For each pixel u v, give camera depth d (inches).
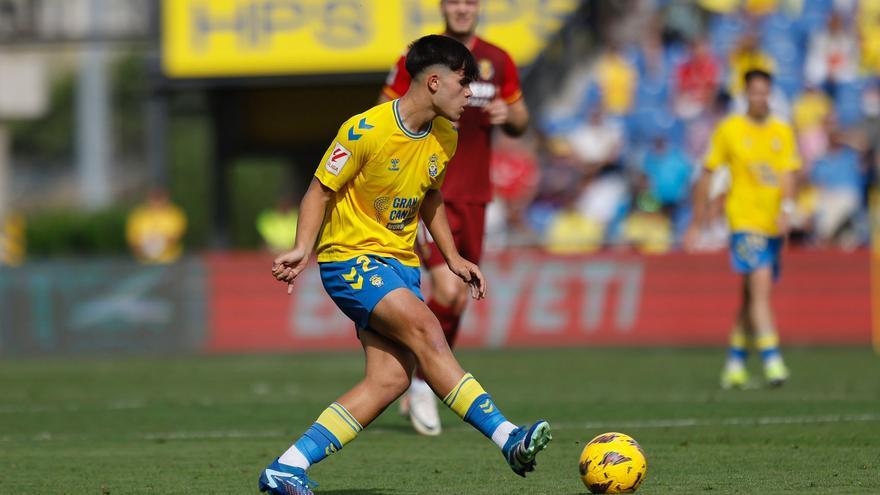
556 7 2171.5
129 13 3690.9
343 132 709.3
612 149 2805.1
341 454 965.8
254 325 2162.9
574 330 2102.6
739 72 2787.9
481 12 2182.6
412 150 716.7
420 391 1091.3
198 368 1909.4
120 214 3341.5
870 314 2049.7
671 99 2847.0
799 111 2773.1
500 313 2112.5
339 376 1738.4
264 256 2166.6
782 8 2928.2
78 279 2203.5
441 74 705.0
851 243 2603.3
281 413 1290.6
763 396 1368.1
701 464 873.5
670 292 2087.8
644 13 3006.9
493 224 2701.8
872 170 2623.0
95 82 3870.6
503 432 680.4
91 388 1611.7
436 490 788.0
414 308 703.7
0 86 4101.9
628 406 1282.0
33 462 950.4
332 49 2244.1
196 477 862.5
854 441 988.6
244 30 2266.2
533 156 2802.7
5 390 1592.0
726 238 2556.6
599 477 712.4
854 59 2849.4
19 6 3230.8
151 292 2190.0
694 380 1592.0
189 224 3902.6
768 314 1471.5
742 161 1462.8
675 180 2628.0
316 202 713.0
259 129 2364.7
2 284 2212.1
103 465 929.5
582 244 2687.0
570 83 2967.5
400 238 733.3
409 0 2224.4
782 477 809.5
